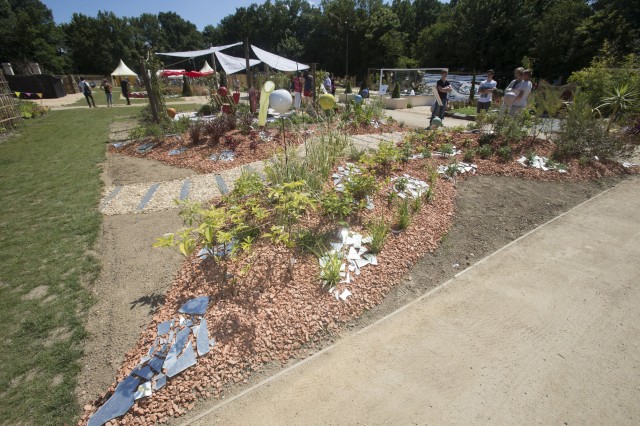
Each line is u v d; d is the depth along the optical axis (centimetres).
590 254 365
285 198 326
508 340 255
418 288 319
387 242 369
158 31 7138
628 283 317
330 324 271
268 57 1759
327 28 4859
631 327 264
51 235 419
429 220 421
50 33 4762
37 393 217
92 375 230
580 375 224
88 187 587
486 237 403
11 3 4925
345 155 593
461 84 1758
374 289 309
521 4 2891
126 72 3388
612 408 202
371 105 1098
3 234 425
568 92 1087
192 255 358
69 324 274
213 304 282
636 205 482
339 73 5050
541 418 197
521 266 348
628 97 719
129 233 420
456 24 3281
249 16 6328
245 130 831
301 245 346
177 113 1375
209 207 473
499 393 213
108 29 5962
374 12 4488
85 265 353
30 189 585
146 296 304
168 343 247
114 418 199
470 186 532
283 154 541
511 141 682
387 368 234
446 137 718
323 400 212
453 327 270
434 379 224
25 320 278
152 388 215
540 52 2480
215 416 203
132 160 753
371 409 205
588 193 524
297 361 242
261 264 322
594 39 2211
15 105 1263
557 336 258
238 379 226
